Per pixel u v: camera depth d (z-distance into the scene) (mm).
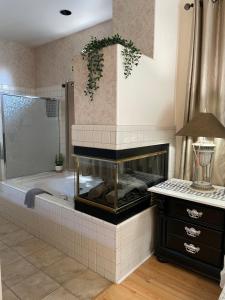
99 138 1855
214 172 2166
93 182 1969
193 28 2166
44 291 1729
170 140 2426
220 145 2127
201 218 1795
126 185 1926
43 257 2148
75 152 2061
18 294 1696
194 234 1843
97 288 1763
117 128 1743
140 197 2080
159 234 2045
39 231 2477
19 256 2162
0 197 3055
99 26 3199
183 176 2350
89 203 1956
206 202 1713
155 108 2166
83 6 2730
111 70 1719
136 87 1897
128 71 1786
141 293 1714
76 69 1966
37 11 2844
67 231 2148
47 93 3986
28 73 4051
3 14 2906
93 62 1804
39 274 1915
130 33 2240
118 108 1738
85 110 1946
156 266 2027
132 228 1921
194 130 1844
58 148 3902
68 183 3164
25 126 3461
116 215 1795
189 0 2299
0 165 3227
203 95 2139
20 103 3383
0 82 3697
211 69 2133
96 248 1914
